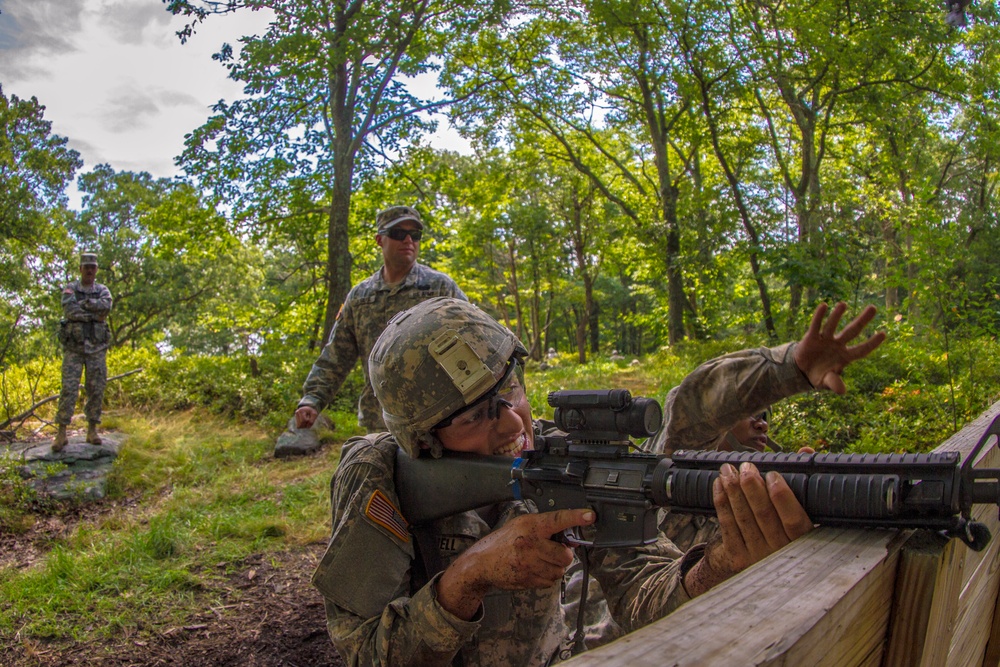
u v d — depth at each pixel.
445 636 1.65
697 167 22.27
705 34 17.16
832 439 7.52
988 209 16.52
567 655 2.10
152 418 11.64
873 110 16.70
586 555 1.79
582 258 34.38
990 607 2.16
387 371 1.86
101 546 5.89
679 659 0.84
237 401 12.35
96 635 4.50
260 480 8.08
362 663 1.77
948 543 1.25
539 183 26.61
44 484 7.64
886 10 15.41
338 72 14.23
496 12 15.62
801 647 0.89
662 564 1.95
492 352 1.87
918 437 7.16
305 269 21.23
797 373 1.99
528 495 1.77
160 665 4.14
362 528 1.85
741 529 1.39
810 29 15.78
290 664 4.11
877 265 14.30
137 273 40.84
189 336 46.16
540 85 21.22
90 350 9.10
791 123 21.81
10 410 10.77
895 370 8.49
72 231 40.00
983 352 7.85
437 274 5.07
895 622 1.23
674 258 19.81
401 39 14.26
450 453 1.93
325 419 10.55
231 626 4.58
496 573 1.61
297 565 5.52
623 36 18.94
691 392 2.20
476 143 22.36
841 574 1.07
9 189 22.44
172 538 5.83
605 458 1.63
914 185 14.23
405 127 15.61
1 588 5.22
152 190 40.84
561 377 17.17
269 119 14.59
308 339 19.64
